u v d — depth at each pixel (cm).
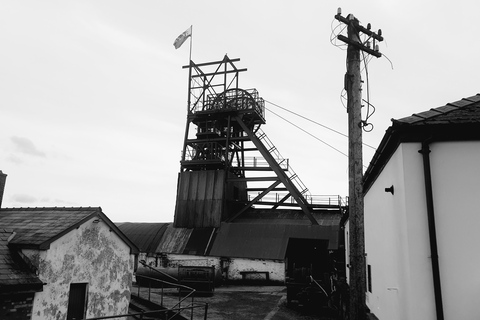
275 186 3322
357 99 792
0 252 1008
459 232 673
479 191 681
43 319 1026
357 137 772
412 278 671
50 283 1052
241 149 3669
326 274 1745
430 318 654
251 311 1697
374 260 1055
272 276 2827
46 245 1039
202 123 3691
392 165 805
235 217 3366
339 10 837
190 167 3669
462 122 681
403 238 718
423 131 707
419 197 696
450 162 699
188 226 3381
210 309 1728
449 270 662
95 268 1216
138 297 1856
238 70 3656
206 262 3016
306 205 3241
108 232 1280
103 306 1238
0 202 1209
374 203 1048
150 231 3566
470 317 642
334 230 2941
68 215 1220
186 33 3825
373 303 1075
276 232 3042
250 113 3444
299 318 1546
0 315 921
